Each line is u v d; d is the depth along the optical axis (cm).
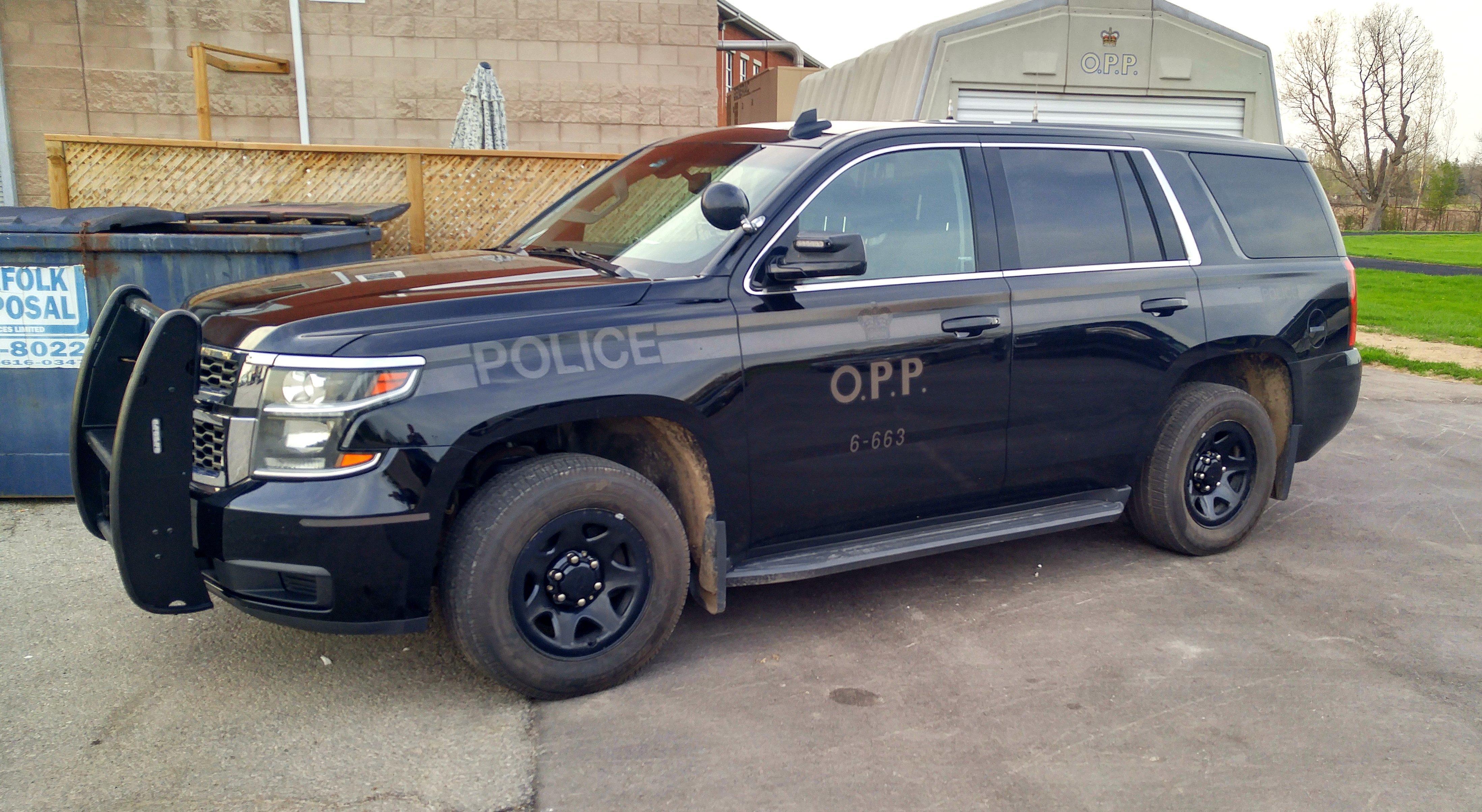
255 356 309
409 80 1184
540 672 332
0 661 363
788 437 369
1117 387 441
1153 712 342
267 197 808
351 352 305
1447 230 5991
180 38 1125
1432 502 595
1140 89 866
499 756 308
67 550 471
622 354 337
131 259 520
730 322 356
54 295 516
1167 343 450
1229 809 287
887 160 400
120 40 1113
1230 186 489
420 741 316
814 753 312
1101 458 448
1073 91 853
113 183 780
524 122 1224
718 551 362
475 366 317
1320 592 454
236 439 309
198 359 312
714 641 394
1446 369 1051
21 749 307
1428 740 328
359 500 302
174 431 309
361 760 305
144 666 362
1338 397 514
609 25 1227
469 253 439
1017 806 286
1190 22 867
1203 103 888
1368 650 394
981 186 417
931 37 815
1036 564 485
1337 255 518
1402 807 290
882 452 390
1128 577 468
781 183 381
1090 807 286
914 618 418
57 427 528
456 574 319
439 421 310
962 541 410
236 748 310
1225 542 492
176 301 526
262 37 1141
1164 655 386
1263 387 514
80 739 313
